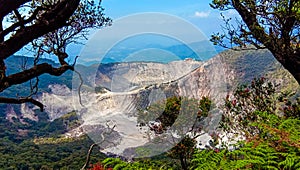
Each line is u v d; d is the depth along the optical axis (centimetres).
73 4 367
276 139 245
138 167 266
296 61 509
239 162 224
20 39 353
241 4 498
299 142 229
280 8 471
